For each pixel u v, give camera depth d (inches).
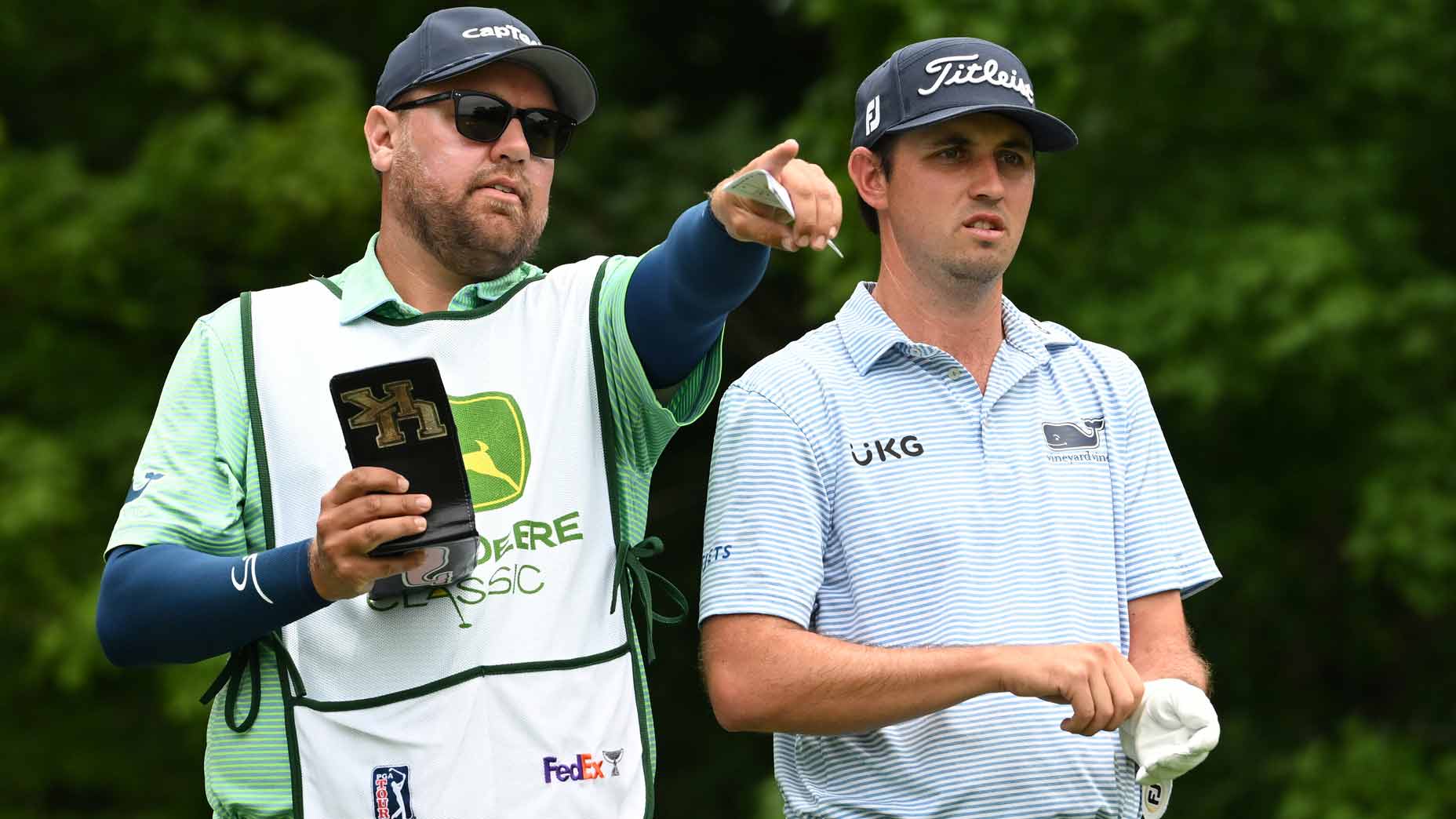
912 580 454.0
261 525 432.8
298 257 1545.3
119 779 1547.7
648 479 456.1
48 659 1448.1
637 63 1760.6
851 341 475.8
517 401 437.7
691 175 1540.4
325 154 1456.7
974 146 469.7
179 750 1567.4
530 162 448.1
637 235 1518.2
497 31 446.0
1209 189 1344.7
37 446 1457.9
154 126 1590.8
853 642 446.0
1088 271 1331.2
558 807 419.8
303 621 426.3
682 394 449.1
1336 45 1352.1
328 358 438.9
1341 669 1450.5
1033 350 482.9
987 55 471.5
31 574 1433.3
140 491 430.0
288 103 1547.7
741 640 448.5
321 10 1653.5
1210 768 1376.7
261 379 436.8
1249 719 1403.8
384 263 456.8
